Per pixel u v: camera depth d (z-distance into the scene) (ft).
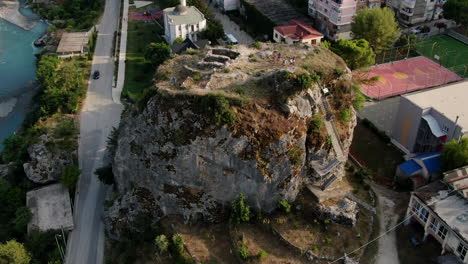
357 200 277.85
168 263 255.70
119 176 291.17
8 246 261.65
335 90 290.76
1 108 443.73
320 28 532.73
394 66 457.27
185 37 505.66
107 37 553.64
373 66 456.86
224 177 259.60
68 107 404.16
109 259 272.72
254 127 253.24
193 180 264.11
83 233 291.17
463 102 316.40
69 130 376.48
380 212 276.21
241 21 572.10
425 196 251.80
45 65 454.40
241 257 244.83
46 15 639.35
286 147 255.09
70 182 312.50
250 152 253.03
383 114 376.68
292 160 256.93
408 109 320.29
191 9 524.93
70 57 502.38
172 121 261.44
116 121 394.11
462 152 272.31
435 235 245.45
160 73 299.17
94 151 358.64
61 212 299.17
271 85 270.67
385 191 293.23
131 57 501.15
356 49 387.55
